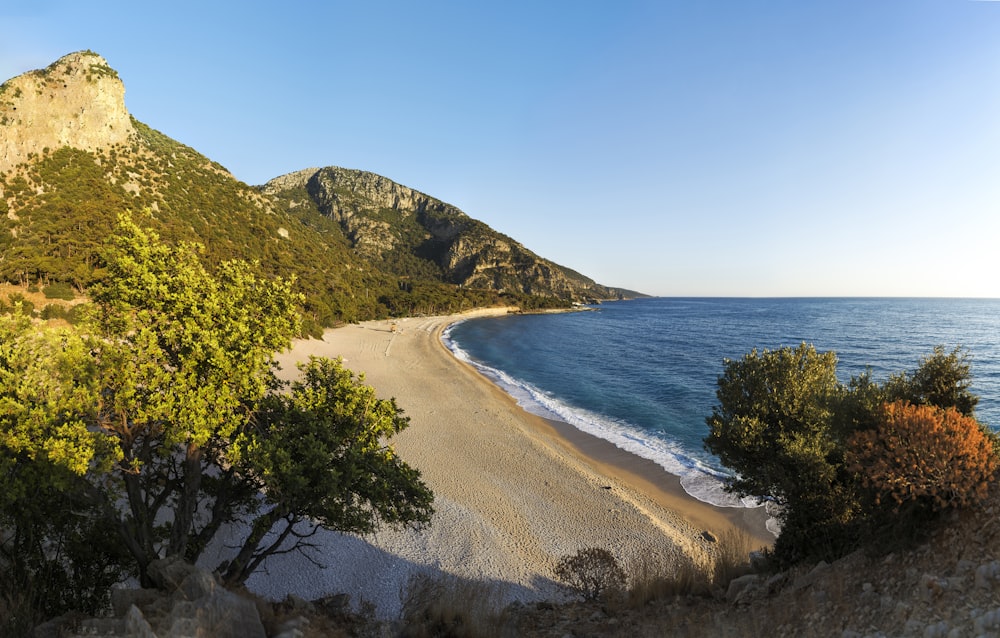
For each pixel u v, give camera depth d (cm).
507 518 2094
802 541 1091
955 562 659
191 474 995
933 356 1129
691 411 4100
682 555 1638
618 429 3581
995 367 5403
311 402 1104
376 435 1170
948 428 774
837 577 825
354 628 958
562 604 1286
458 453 2886
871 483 823
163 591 729
